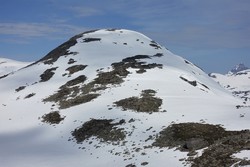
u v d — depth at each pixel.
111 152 42.88
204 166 31.00
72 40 126.62
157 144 41.16
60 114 63.62
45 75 96.00
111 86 74.06
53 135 55.44
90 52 107.31
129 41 123.12
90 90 74.00
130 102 60.59
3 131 62.25
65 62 102.25
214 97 66.75
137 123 50.66
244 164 28.47
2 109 76.44
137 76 79.62
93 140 49.38
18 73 108.44
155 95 64.88
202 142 37.34
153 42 127.81
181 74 84.12
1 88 94.38
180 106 55.78
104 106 61.81
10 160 46.09
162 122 48.47
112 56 101.31
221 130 40.00
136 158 38.47
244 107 51.97
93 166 39.69
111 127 51.50
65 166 41.31
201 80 97.88
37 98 78.56
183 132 42.03
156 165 34.88
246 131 37.62
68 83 83.25
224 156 31.62
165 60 103.75
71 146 49.59
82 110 62.44
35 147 51.38
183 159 34.25
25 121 65.75
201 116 48.16
